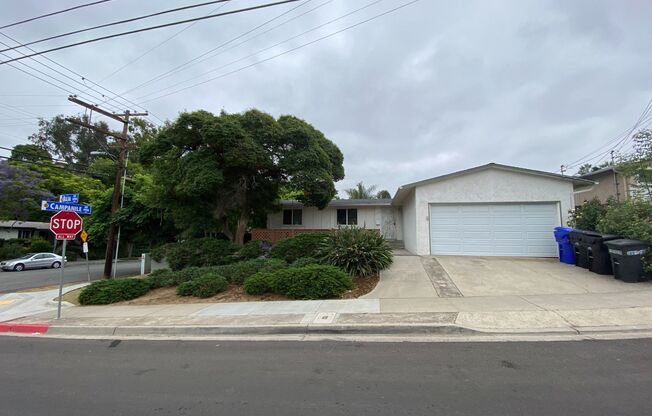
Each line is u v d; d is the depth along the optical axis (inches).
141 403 168.2
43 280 832.9
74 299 522.0
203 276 472.4
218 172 625.3
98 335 323.3
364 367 204.1
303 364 213.9
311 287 397.4
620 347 222.1
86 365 232.8
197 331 307.1
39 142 2095.2
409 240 736.3
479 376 184.4
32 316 406.0
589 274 435.8
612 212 450.6
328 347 246.7
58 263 1216.8
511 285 402.6
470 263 523.2
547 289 380.5
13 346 293.1
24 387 195.0
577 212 538.9
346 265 455.2
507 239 587.2
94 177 1739.7
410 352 227.6
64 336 324.2
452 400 157.5
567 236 509.0
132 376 207.6
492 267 492.4
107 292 467.5
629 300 319.9
